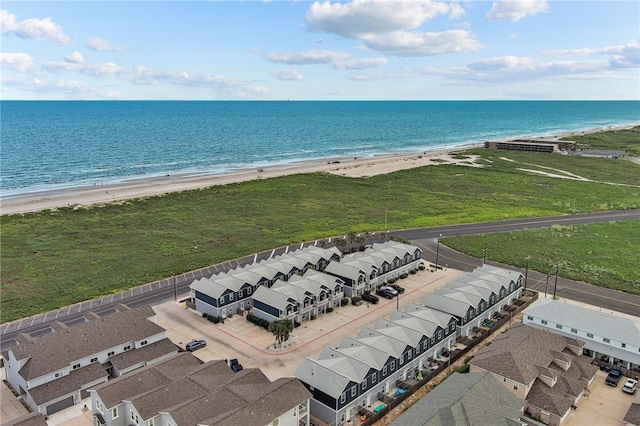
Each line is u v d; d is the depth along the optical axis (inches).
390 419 2140.7
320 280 3344.0
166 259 4345.5
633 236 5068.9
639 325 2662.4
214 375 2158.0
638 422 1936.5
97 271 4028.1
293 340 2829.7
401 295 3570.4
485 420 1827.0
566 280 3858.3
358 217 5944.9
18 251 4507.9
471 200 6919.3
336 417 2046.0
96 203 6437.0
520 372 2197.3
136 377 2137.1
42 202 6461.6
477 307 3014.3
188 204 6545.3
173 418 1790.1
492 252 4559.5
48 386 2215.8
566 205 6525.6
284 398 1934.1
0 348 2748.5
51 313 3235.7
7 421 2114.9
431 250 4662.9
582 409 2197.3
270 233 5221.5
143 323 2669.8
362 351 2322.8
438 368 2509.8
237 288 3248.0
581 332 2684.5
